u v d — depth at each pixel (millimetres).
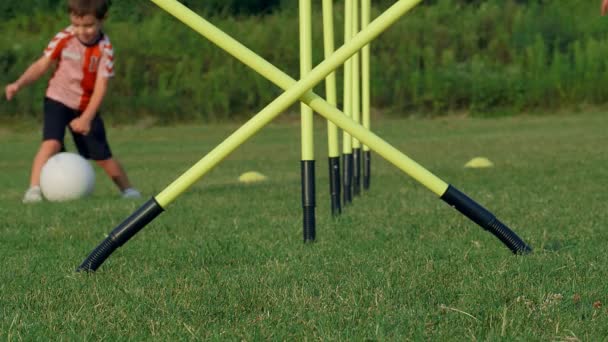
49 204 7066
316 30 22453
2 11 23250
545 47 24484
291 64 23594
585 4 25641
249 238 4488
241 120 23219
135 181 10789
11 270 3578
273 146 17703
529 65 24188
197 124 22969
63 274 3420
